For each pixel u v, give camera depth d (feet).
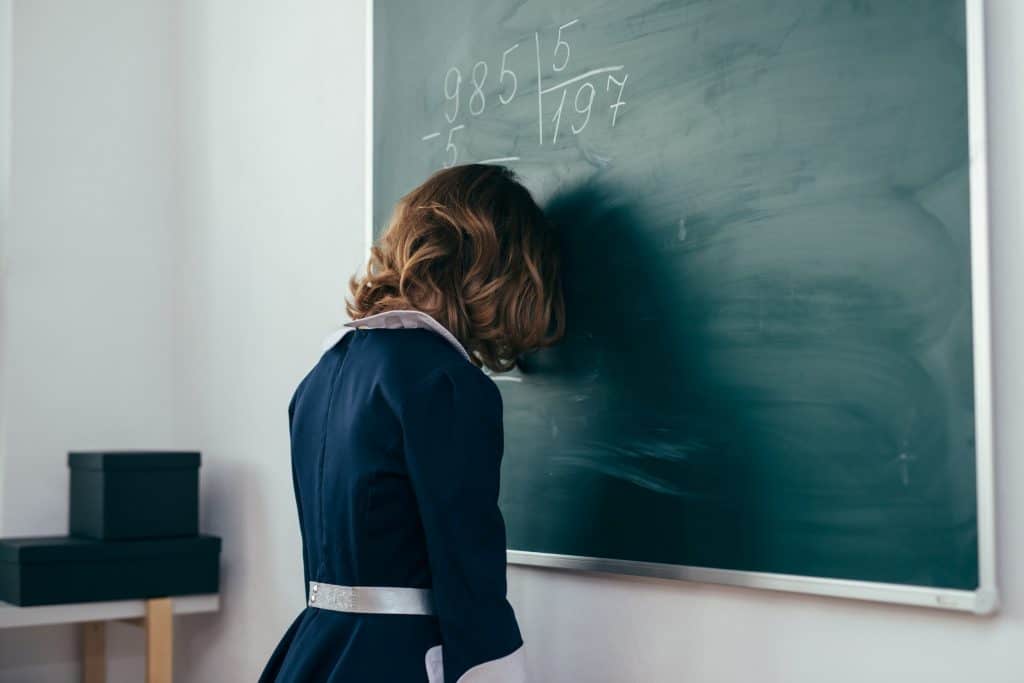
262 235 9.25
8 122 10.06
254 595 9.14
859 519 4.68
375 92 7.63
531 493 6.32
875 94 4.68
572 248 6.08
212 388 9.92
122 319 10.46
